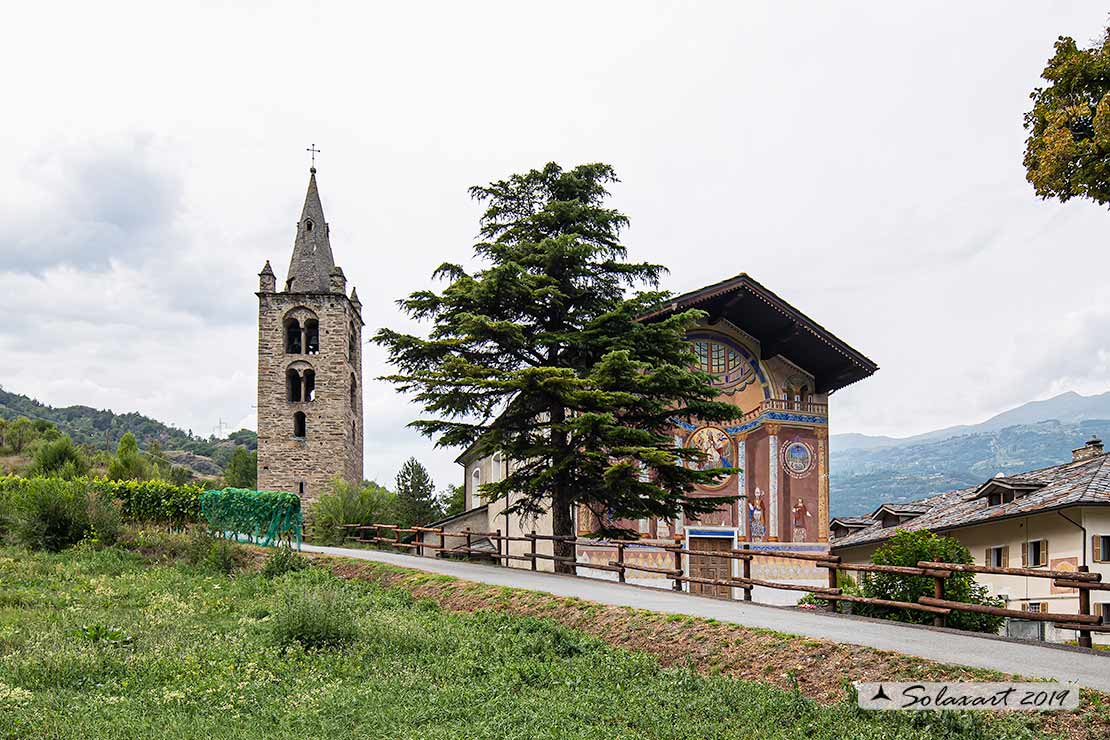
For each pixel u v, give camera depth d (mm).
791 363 38688
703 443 36375
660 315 33344
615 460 30641
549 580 24500
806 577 36562
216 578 24781
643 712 11875
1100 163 13250
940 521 40156
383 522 45406
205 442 178375
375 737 10977
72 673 13477
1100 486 30969
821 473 37969
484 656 15250
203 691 12875
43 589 21672
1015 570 15453
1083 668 12516
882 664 12859
